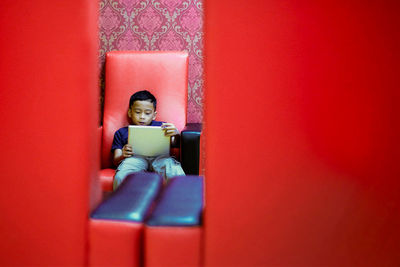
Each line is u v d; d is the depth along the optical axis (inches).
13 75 30.1
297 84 28.9
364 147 29.4
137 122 89.8
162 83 93.2
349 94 29.0
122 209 33.0
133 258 31.4
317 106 29.1
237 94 29.1
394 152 29.4
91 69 30.8
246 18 28.4
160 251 30.8
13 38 29.7
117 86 93.3
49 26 29.5
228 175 29.8
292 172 29.6
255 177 29.7
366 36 28.5
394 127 29.2
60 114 30.4
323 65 28.7
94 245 31.4
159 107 92.8
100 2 103.3
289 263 30.5
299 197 29.8
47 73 30.0
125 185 40.1
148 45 104.6
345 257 30.4
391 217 29.9
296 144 29.4
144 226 31.3
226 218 30.1
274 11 28.3
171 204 34.5
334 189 29.7
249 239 30.2
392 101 29.0
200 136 74.8
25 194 31.2
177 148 89.6
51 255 31.7
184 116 92.8
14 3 29.4
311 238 30.2
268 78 28.9
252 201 29.9
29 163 30.9
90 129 30.9
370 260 30.4
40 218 31.4
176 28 103.5
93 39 31.1
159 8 103.0
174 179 42.9
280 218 30.0
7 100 30.4
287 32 28.5
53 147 30.7
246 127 29.3
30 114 30.4
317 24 28.4
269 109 29.1
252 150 29.5
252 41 28.6
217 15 28.4
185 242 30.6
